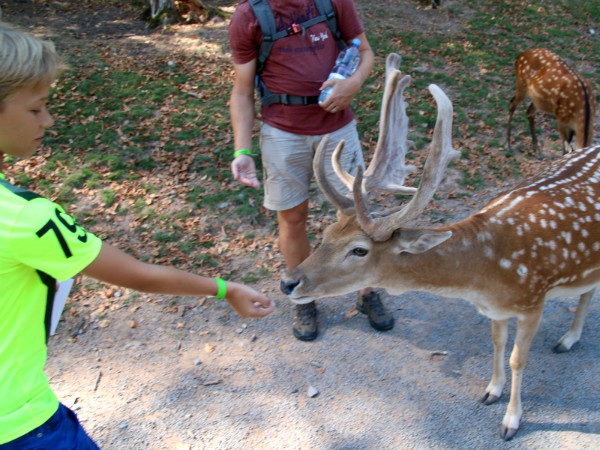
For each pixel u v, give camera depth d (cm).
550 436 325
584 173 340
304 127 347
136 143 655
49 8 1145
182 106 743
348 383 366
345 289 287
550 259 308
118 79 809
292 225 385
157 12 1031
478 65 905
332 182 365
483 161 655
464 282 296
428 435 329
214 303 440
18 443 161
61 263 151
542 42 1019
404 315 427
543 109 668
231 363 385
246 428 336
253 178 339
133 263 166
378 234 269
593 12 1169
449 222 543
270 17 324
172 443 328
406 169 326
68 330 414
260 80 348
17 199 146
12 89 142
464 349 393
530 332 318
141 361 388
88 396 361
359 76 340
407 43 970
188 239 513
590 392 353
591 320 415
